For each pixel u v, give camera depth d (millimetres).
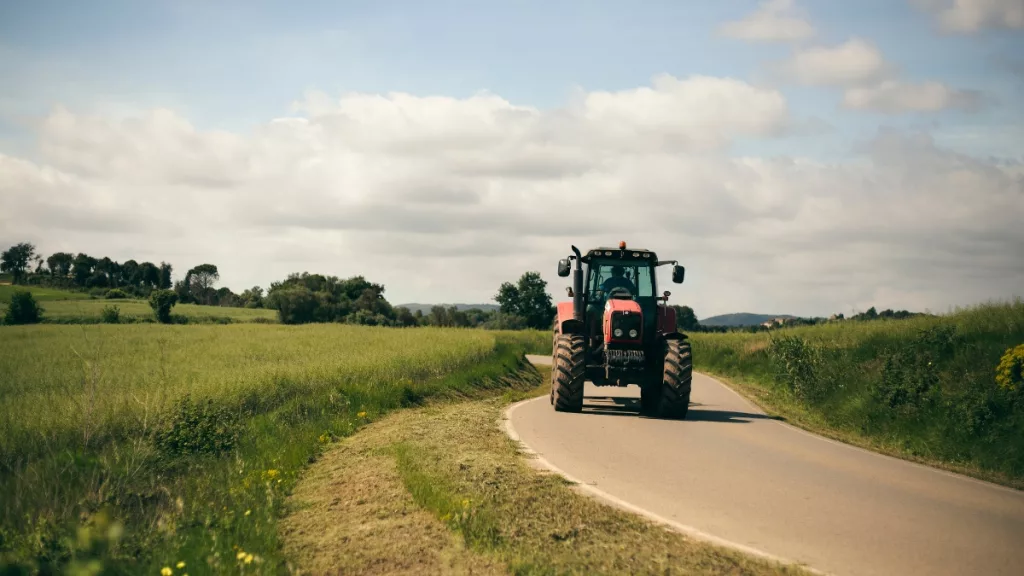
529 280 101438
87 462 7906
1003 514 6945
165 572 4828
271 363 18969
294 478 8180
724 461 9250
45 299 94625
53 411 10852
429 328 47344
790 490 7695
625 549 5508
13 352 24391
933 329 17281
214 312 93625
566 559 5215
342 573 5172
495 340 31688
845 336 22484
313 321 87875
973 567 5348
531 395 18688
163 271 163000
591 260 15055
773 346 22562
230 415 11258
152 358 21250
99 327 45688
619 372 13742
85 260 149875
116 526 5730
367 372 16984
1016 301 19359
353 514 6555
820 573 5125
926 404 12977
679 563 5234
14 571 5207
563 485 7504
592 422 12680
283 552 5660
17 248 148625
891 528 6312
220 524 6230
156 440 9391
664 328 14812
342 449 9953
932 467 9578
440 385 17234
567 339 14102
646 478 8094
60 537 5715
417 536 5793
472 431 10914
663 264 15023
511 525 5953
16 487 6992
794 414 15766
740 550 5590
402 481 7453
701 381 23609
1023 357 11688
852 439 12117
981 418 11281
